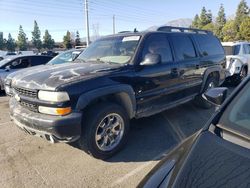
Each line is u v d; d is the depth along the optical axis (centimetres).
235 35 5050
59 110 318
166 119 542
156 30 498
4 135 459
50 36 8725
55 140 329
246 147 165
